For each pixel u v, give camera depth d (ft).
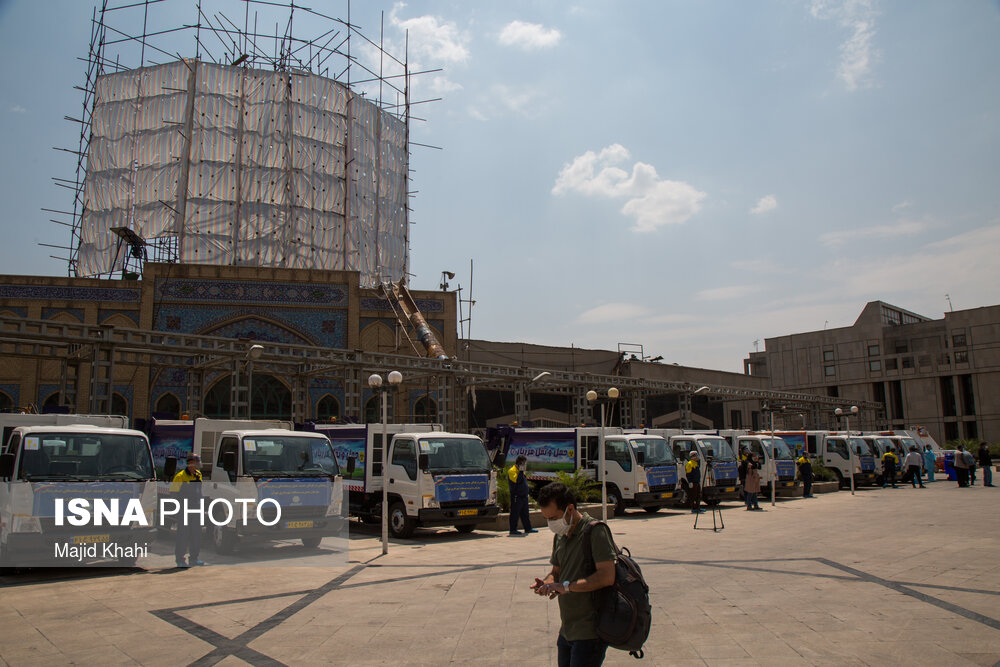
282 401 132.57
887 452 108.99
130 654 23.49
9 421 42.83
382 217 178.81
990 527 54.39
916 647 22.72
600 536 15.06
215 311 127.65
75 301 123.44
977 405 247.09
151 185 155.02
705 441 78.38
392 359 96.48
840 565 38.11
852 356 279.69
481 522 54.85
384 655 22.86
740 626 25.49
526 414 108.27
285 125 163.43
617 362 172.35
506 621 26.96
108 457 41.27
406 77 187.52
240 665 22.11
